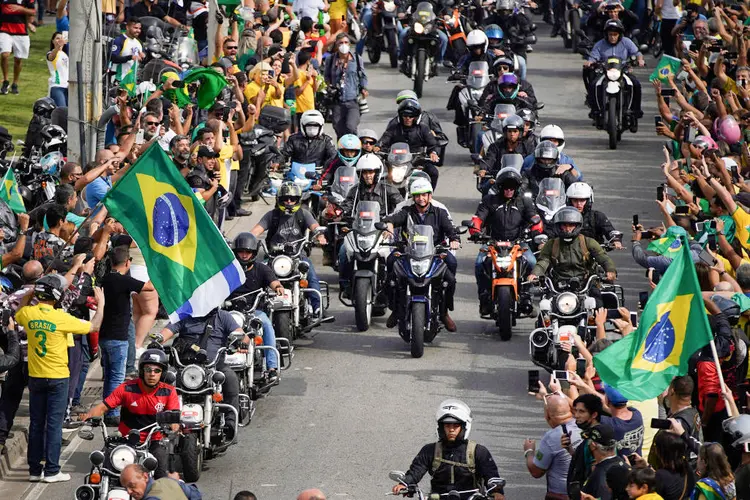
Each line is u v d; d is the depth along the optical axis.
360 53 102.19
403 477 36.00
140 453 38.31
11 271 49.88
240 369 45.25
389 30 108.12
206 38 94.56
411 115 69.88
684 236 35.81
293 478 42.19
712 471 32.06
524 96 78.56
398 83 103.06
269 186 75.62
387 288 55.16
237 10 83.81
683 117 59.88
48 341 41.66
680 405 36.84
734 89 69.56
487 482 35.78
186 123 64.31
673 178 53.09
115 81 75.75
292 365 53.00
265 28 90.56
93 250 47.91
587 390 36.34
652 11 112.38
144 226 43.25
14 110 83.75
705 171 51.38
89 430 39.34
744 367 39.97
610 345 37.50
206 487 41.47
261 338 48.25
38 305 41.78
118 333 45.75
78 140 61.41
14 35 87.12
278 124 77.31
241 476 42.38
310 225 56.12
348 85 83.12
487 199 57.56
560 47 118.69
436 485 36.25
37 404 41.84
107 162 53.34
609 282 51.31
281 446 44.91
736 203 47.69
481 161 68.38
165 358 40.47
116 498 36.16
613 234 53.06
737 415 34.75
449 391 49.94
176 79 63.56
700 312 35.72
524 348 54.97
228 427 43.03
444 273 55.41
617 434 35.38
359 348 55.16
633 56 86.81
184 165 56.91
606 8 92.25
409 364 53.00
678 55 93.19
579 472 33.41
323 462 43.50
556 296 49.25
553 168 61.97
